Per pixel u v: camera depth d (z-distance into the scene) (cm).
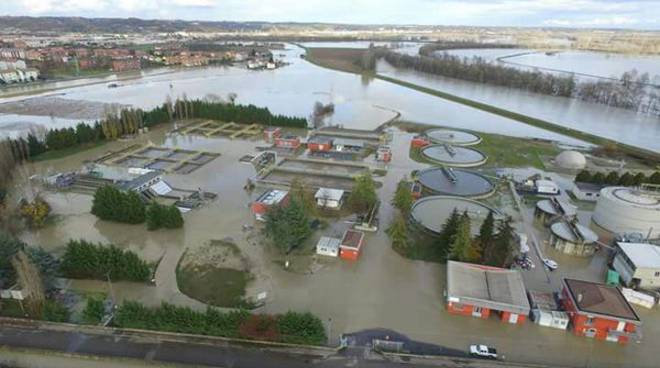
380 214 6481
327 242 5409
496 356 3747
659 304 4534
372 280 4847
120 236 5741
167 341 3819
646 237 5788
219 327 3806
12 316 4084
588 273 5131
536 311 4225
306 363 3622
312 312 4281
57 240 5619
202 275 4872
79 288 4569
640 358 3809
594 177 7606
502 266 4822
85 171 8050
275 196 6512
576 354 3828
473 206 6638
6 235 4734
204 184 7488
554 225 5872
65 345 3750
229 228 5953
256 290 4619
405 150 9712
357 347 3825
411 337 3972
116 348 3725
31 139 8756
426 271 5050
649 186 6831
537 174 8244
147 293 4528
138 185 6862
